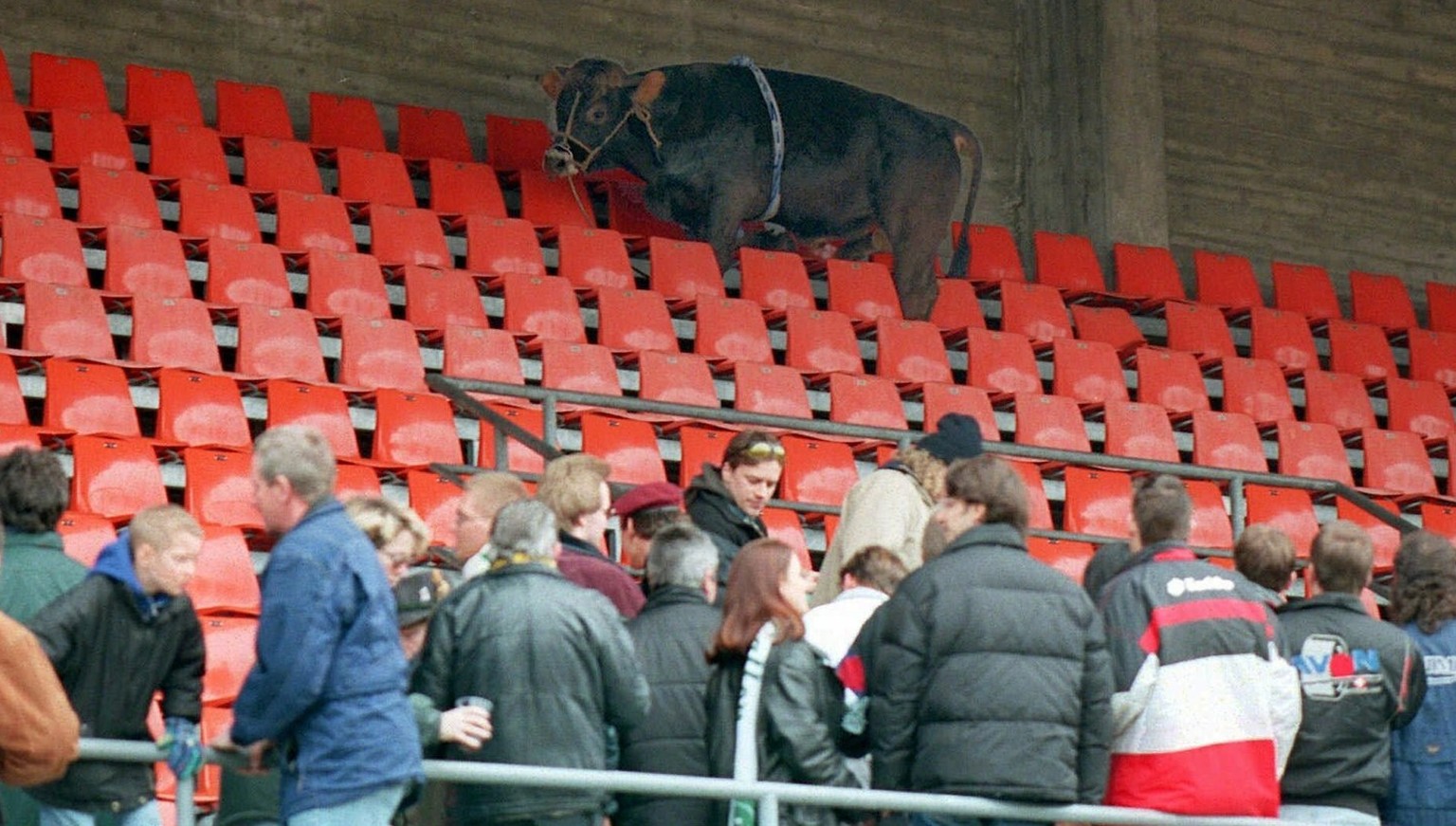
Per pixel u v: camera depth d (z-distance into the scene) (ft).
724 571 69.87
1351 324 168.25
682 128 147.54
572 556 64.03
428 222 139.54
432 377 96.73
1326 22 195.11
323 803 50.03
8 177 129.29
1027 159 180.65
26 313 114.42
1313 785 64.80
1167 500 62.75
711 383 127.75
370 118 152.56
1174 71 187.52
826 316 141.18
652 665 59.21
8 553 56.08
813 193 151.33
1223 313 166.91
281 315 119.65
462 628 55.72
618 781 55.06
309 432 52.11
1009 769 56.95
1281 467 143.02
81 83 143.84
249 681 49.80
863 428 107.04
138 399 110.11
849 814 61.93
